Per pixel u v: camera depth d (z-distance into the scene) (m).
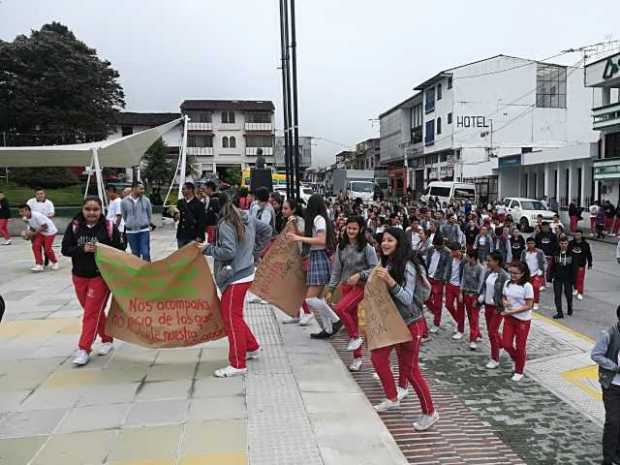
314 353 6.23
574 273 9.77
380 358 4.82
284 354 6.18
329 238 6.56
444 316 9.72
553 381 6.45
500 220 17.28
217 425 4.30
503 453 4.59
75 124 41.53
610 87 27.91
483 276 7.06
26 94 39.44
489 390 6.14
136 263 5.53
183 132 23.92
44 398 4.85
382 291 4.61
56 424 4.32
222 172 49.78
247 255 5.40
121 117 54.59
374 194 41.53
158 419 4.40
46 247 12.16
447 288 8.23
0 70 39.53
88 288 5.77
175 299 5.54
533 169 36.03
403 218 14.56
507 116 43.91
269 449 3.91
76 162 21.80
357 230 6.04
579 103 44.25
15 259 14.06
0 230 17.97
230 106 57.06
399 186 60.66
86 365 5.75
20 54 39.75
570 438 4.94
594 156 27.95
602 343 4.41
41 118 39.97
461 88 43.75
